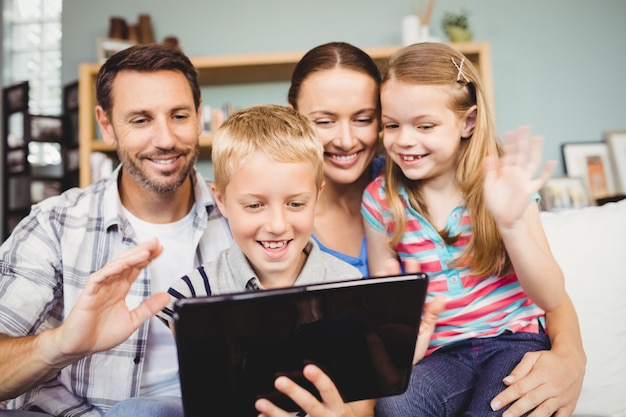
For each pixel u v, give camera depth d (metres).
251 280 1.16
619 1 3.48
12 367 1.01
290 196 1.10
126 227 1.35
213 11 3.62
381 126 1.47
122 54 1.35
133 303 1.30
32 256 1.27
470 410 1.08
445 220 1.36
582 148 3.41
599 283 1.42
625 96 3.46
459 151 1.36
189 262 1.42
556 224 1.52
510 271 1.31
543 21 3.49
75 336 0.94
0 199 3.61
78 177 3.49
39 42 4.05
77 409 1.23
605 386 1.35
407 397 1.12
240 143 1.11
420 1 3.51
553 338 1.22
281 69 3.31
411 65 1.30
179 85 1.37
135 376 1.24
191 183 1.48
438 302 1.05
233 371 0.81
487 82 3.04
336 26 3.56
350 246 1.54
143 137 1.33
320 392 0.85
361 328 0.85
